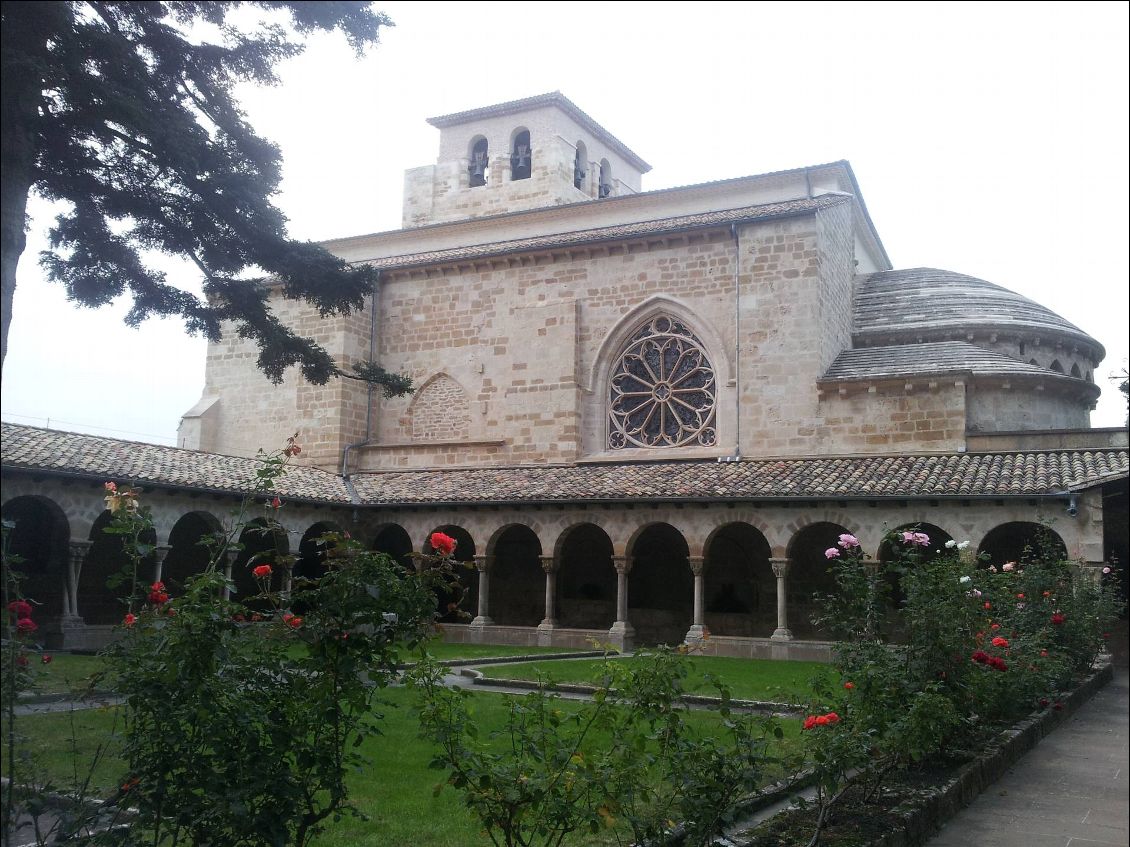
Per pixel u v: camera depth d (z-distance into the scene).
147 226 12.57
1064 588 17.00
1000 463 22.56
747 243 27.53
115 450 22.94
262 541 26.80
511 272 31.12
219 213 12.53
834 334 28.00
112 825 5.04
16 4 8.23
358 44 11.35
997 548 25.34
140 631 5.16
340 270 13.86
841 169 30.08
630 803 5.86
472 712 5.52
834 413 25.73
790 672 18.67
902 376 24.86
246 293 13.73
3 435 20.98
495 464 29.92
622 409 29.33
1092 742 11.99
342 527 27.64
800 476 23.62
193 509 23.23
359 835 6.93
